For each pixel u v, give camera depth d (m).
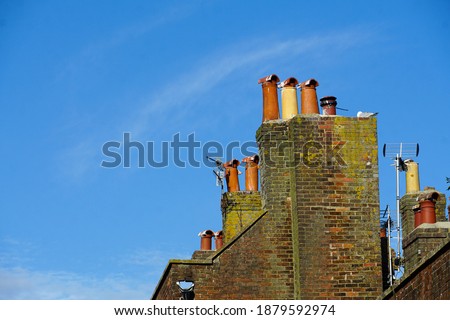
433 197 43.59
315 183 42.59
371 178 42.75
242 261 42.53
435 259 35.41
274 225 42.84
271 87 44.12
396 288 37.16
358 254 42.25
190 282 42.12
